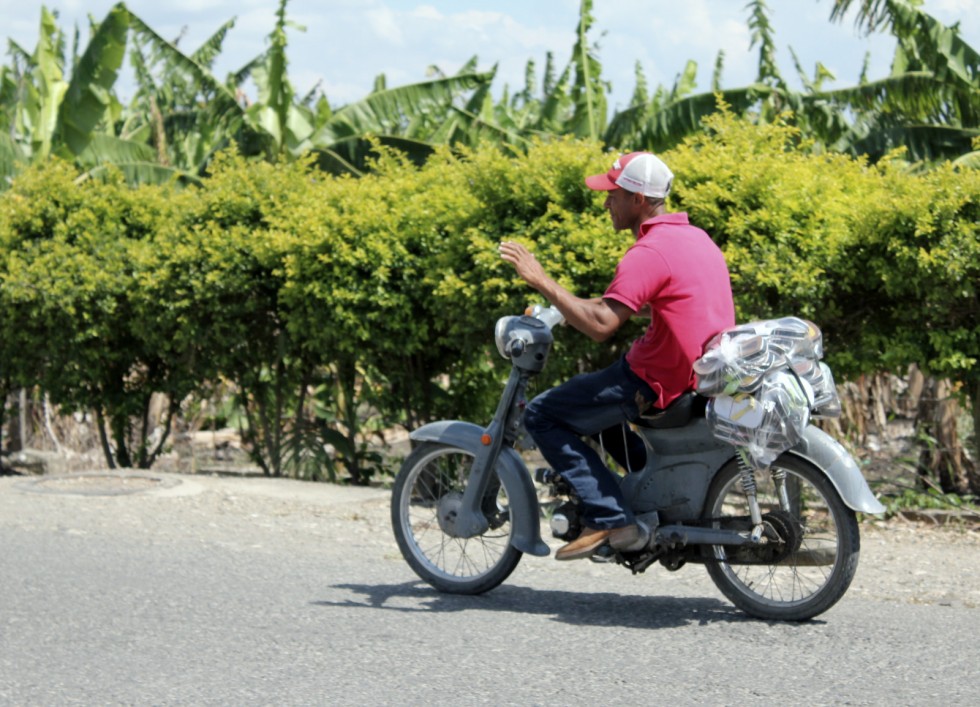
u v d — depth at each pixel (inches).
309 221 685.9
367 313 676.7
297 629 363.3
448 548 488.4
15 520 563.8
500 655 334.0
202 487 671.1
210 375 764.6
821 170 597.6
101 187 821.9
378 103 1236.5
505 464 406.0
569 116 1400.1
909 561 484.4
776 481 368.2
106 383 816.9
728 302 378.0
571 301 362.9
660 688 302.4
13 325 805.2
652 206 380.5
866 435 704.4
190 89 1254.3
